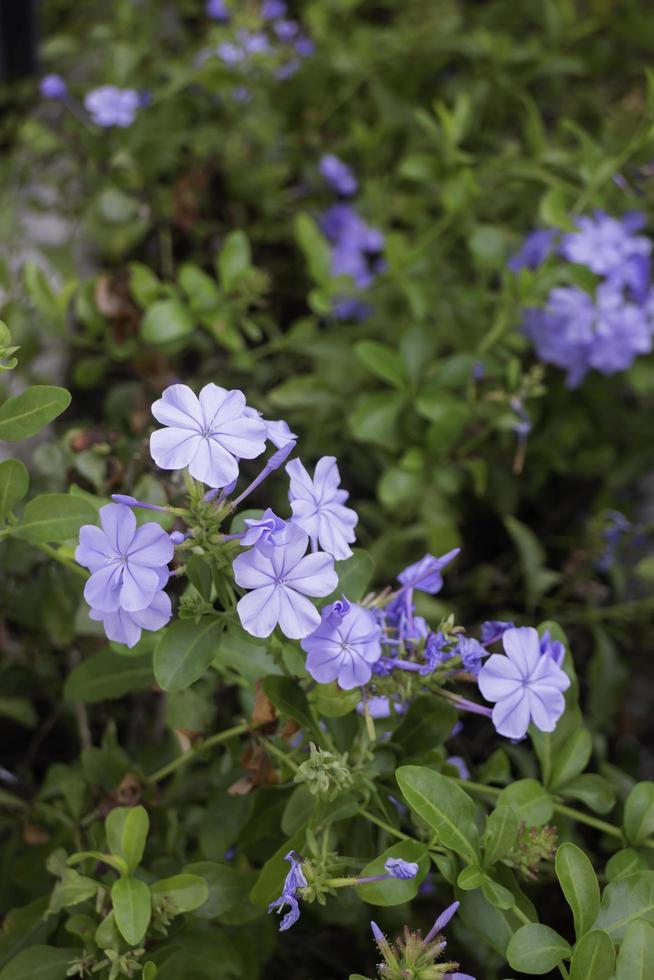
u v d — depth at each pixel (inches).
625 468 29.0
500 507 27.9
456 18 33.0
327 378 25.6
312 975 21.4
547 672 16.6
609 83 36.3
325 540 16.4
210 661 16.4
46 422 16.5
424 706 17.4
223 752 20.2
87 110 29.8
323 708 17.2
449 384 23.5
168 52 34.9
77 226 28.2
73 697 18.6
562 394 28.5
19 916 18.5
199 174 28.8
